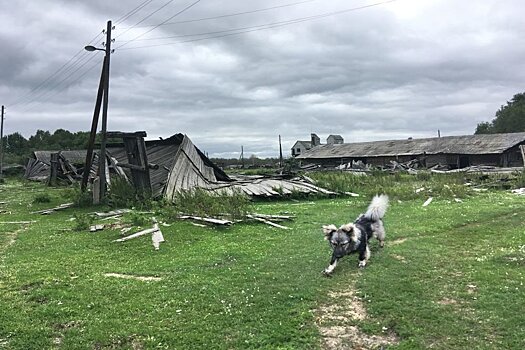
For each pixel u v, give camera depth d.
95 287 9.32
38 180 57.22
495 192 27.31
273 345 6.49
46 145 112.00
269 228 16.38
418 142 67.06
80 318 7.66
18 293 9.07
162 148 32.56
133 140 25.22
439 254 11.47
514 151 55.62
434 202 22.61
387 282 9.13
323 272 9.98
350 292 8.69
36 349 6.56
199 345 6.55
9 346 6.64
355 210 20.84
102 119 25.34
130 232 15.77
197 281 9.57
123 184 25.53
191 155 31.56
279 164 74.94
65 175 45.97
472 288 8.64
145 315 7.69
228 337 6.79
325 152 76.31
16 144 122.81
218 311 7.83
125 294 8.84
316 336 6.76
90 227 16.95
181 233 15.52
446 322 7.06
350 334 6.85
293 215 19.59
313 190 27.28
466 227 15.42
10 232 17.33
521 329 6.71
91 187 28.16
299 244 13.23
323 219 18.27
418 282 9.09
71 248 13.52
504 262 10.41
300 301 8.21
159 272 10.55
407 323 7.07
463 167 57.62
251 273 10.12
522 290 8.34
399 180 34.97
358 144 75.69
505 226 15.34
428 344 6.37
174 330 7.05
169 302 8.27
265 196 26.14
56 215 22.03
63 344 6.69
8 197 33.38
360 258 10.53
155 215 19.95
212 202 19.84
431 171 45.28
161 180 26.97
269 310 7.77
